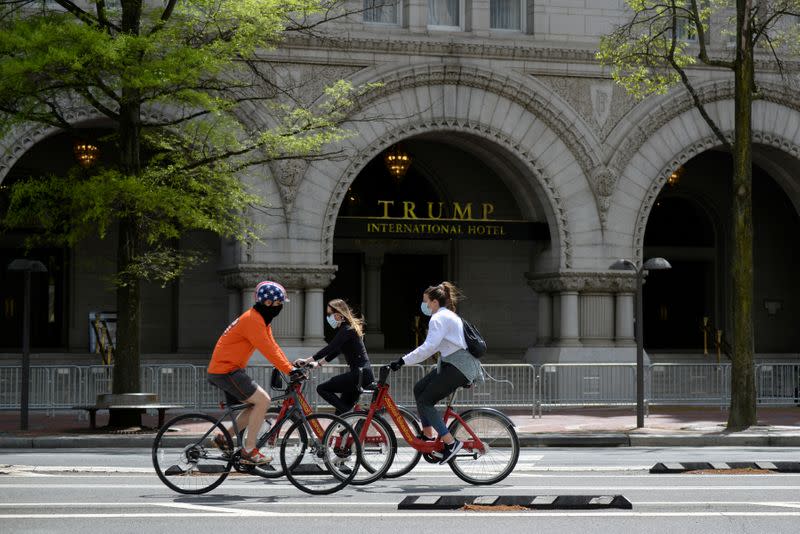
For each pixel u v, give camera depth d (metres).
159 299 32.25
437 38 28.75
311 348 27.67
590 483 13.54
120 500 12.01
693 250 37.09
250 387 12.45
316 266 27.88
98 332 30.12
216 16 21.92
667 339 37.06
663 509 11.27
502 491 12.76
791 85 31.11
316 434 12.78
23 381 22.06
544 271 30.12
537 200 30.31
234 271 27.86
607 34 29.53
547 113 29.45
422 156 33.47
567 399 26.28
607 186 29.73
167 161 27.67
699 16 25.58
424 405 13.30
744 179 22.64
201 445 12.52
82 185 20.80
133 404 21.75
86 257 31.86
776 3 26.14
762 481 13.61
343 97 27.61
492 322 34.16
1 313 32.28
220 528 10.22
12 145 26.09
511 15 30.28
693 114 30.55
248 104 27.31
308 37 27.77
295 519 10.70
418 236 29.22
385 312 34.31
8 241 31.72
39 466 15.44
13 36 20.27
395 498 12.21
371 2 29.14
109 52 20.20
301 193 27.89
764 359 35.22
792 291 37.03
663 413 26.94
